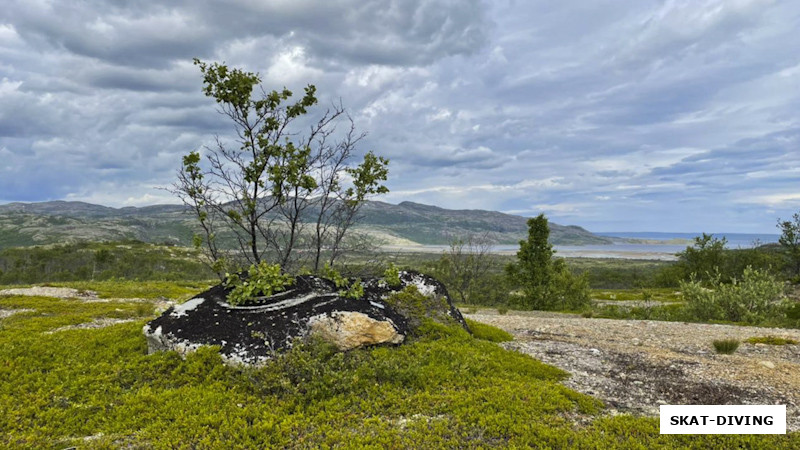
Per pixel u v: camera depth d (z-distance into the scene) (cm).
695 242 6084
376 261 1608
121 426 759
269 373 910
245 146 1431
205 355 984
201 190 1373
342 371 941
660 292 5616
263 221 1460
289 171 1388
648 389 1011
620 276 9181
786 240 5678
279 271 1207
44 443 704
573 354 1320
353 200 1633
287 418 777
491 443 710
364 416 807
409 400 858
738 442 735
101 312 2022
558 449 697
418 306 1405
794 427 807
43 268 10431
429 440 705
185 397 854
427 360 1070
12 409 815
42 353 1094
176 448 687
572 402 895
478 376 998
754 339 1602
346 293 1238
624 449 694
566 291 4006
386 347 1123
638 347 1436
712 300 2625
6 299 2286
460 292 4872
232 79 1371
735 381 1066
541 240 4044
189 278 8000
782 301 2572
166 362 997
